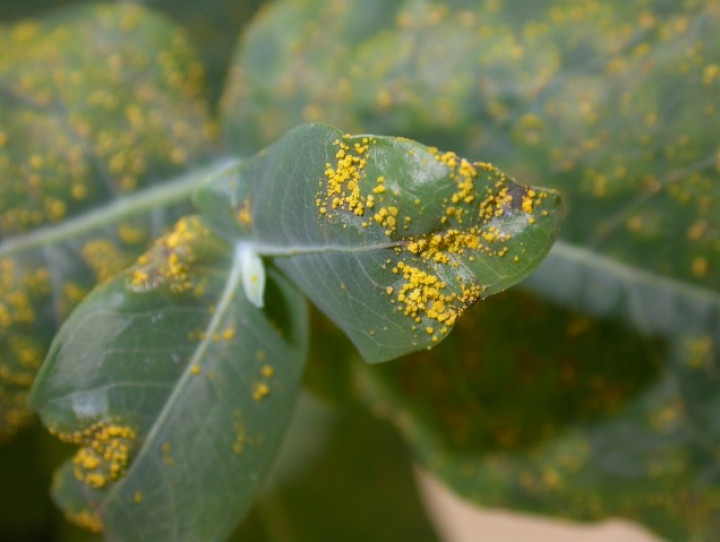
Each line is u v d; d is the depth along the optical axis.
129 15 0.17
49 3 0.19
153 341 0.13
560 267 0.16
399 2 0.16
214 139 0.17
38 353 0.15
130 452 0.13
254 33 0.17
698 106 0.15
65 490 0.13
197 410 0.13
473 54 0.16
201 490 0.13
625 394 0.17
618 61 0.15
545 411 0.17
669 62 0.15
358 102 0.16
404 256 0.11
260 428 0.13
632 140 0.15
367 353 0.12
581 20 0.16
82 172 0.16
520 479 0.17
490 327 0.16
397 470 0.20
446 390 0.17
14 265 0.15
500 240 0.11
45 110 0.16
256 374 0.13
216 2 0.19
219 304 0.13
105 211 0.16
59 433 0.13
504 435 0.17
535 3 0.16
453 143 0.16
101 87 0.16
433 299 0.11
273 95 0.17
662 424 0.17
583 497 0.17
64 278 0.15
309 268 0.12
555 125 0.16
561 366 0.17
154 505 0.13
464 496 0.17
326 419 0.20
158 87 0.17
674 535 0.17
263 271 0.13
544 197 0.11
